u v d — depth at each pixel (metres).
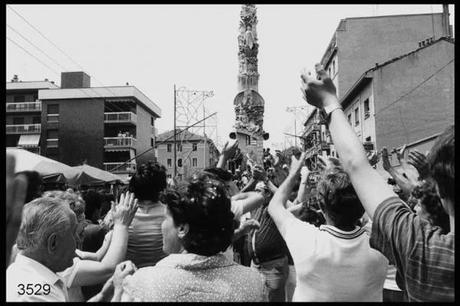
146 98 56.75
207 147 62.44
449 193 1.59
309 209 4.89
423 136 28.22
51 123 51.75
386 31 37.25
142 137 56.47
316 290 2.48
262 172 3.82
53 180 10.67
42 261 2.44
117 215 2.91
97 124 51.34
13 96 56.50
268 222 4.80
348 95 33.62
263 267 4.91
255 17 30.08
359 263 2.47
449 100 28.25
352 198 2.56
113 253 2.78
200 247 2.12
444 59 28.62
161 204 3.61
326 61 42.28
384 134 28.36
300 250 2.54
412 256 1.58
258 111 29.12
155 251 3.43
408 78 28.73
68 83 53.41
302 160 2.85
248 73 29.70
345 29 37.69
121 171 50.62
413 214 1.69
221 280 2.07
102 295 2.28
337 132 1.80
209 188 2.19
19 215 1.37
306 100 1.90
